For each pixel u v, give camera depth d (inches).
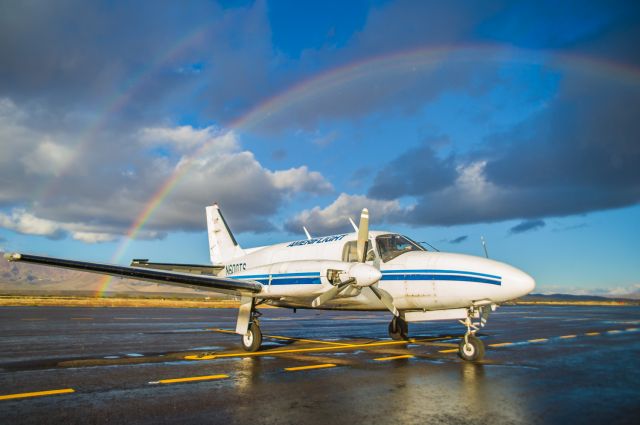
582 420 191.3
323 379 277.3
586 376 293.0
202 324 752.3
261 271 441.1
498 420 190.5
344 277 392.5
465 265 381.1
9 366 317.1
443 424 184.1
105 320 812.6
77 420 187.2
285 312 1549.0
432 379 279.4
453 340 522.9
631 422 188.9
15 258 328.5
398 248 438.6
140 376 282.5
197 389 246.4
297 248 514.9
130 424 182.4
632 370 317.1
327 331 659.4
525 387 257.0
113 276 400.8
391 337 529.7
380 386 257.4
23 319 799.7
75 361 341.4
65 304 1641.2
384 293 422.6
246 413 199.6
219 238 682.8
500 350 435.5
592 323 877.8
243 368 315.9
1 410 201.5
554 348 452.8
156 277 395.5
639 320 996.6
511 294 356.5
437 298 392.2
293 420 189.3
